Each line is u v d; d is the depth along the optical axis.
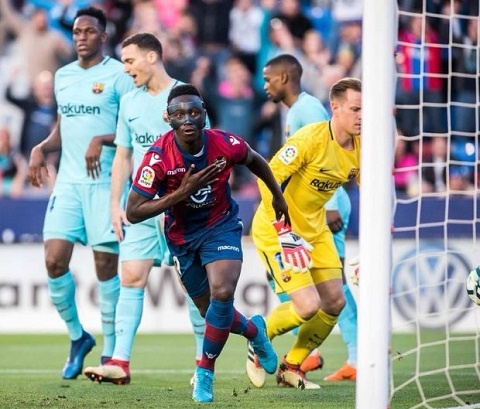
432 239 30.70
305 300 16.72
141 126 18.84
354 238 31.19
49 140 21.56
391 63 12.29
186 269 15.39
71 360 20.06
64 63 38.66
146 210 14.02
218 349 15.26
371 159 12.27
